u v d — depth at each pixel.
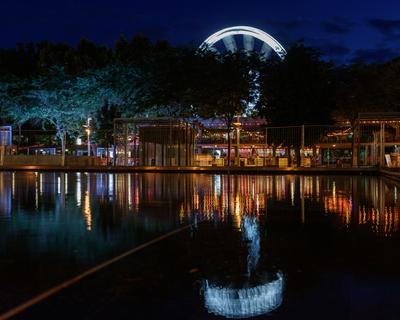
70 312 3.72
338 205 11.22
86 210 10.14
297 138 34.16
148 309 3.80
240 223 8.33
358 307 3.86
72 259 5.45
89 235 7.04
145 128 34.94
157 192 14.96
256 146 48.00
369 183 19.70
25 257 5.53
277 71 38.22
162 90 41.81
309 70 37.03
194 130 37.50
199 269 5.05
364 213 9.73
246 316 3.66
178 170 32.19
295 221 8.59
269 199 12.68
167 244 6.38
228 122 41.97
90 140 48.88
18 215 9.28
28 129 60.41
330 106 38.22
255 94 41.50
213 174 29.39
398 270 5.01
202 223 8.32
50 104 47.03
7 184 18.81
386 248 6.16
